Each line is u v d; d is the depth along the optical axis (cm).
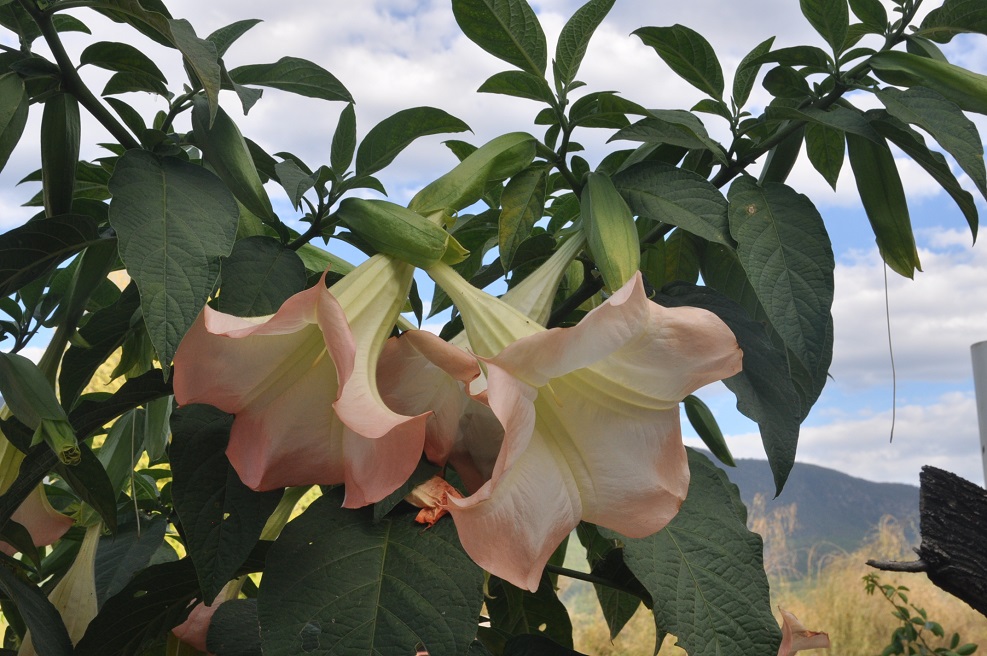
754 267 116
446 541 99
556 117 133
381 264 103
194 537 100
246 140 138
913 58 130
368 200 105
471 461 105
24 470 111
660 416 87
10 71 109
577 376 91
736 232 118
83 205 141
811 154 157
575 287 158
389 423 78
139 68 121
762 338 128
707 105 141
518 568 80
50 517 141
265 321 81
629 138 128
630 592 134
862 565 763
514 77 129
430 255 102
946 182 133
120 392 112
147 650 142
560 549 167
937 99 122
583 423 90
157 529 159
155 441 146
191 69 121
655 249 165
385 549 99
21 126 106
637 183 125
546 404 91
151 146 119
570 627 167
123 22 116
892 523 824
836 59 135
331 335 77
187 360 85
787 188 123
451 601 93
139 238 93
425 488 104
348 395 84
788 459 121
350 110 127
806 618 737
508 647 124
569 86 132
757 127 141
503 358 77
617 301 80
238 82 135
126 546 155
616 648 741
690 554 107
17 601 109
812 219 119
